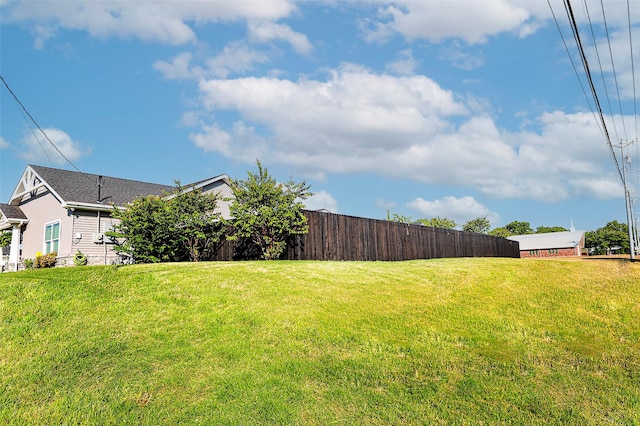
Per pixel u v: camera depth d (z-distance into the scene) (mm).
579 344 7395
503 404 5215
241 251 15227
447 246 23891
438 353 6723
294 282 10141
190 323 7328
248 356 6223
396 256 19531
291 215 14258
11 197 20844
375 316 8250
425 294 10188
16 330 6652
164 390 5195
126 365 5770
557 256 52625
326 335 7145
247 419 4656
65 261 15656
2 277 9211
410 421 4773
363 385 5570
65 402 4840
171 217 14227
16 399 4898
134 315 7520
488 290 10961
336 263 13383
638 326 8320
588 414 5020
